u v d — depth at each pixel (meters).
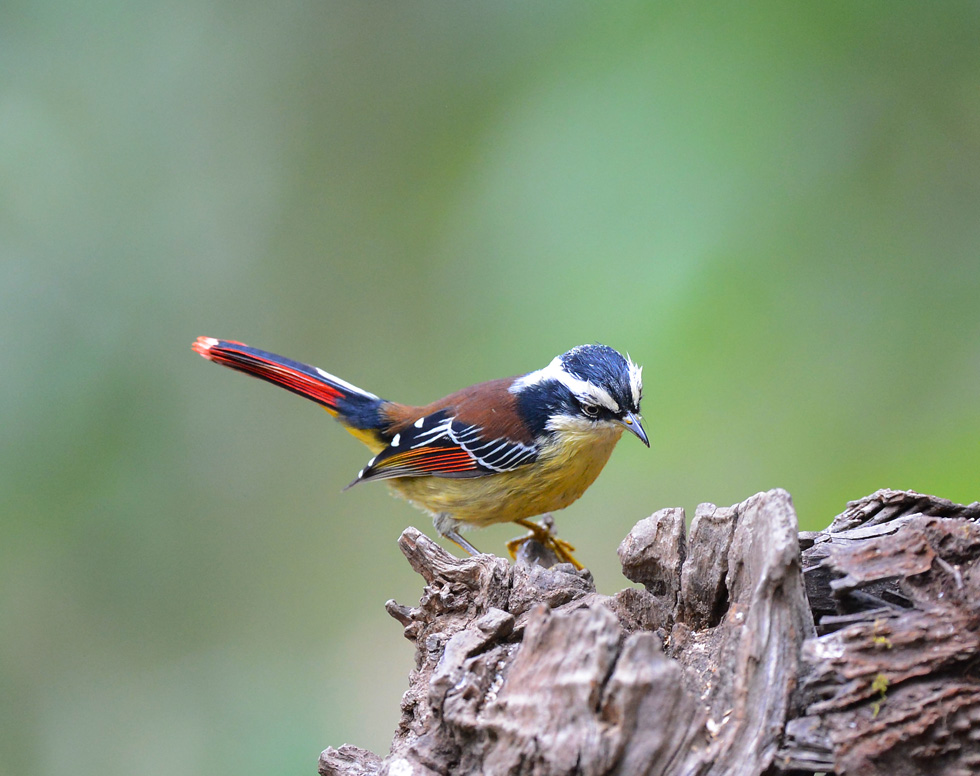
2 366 14.06
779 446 10.59
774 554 5.25
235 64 15.80
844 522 6.52
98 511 14.30
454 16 15.14
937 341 10.39
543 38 10.70
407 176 15.78
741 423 10.53
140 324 15.03
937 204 10.40
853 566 5.41
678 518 6.27
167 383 15.07
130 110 15.38
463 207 13.09
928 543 5.38
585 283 9.98
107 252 15.00
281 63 15.95
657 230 9.84
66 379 14.34
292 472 15.66
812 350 10.41
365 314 15.93
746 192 9.75
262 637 14.91
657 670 4.97
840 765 4.93
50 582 14.11
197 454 15.23
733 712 5.16
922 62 9.89
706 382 10.16
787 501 5.46
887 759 4.92
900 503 6.44
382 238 15.93
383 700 14.25
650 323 9.80
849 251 10.34
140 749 13.78
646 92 9.77
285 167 16.02
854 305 10.42
